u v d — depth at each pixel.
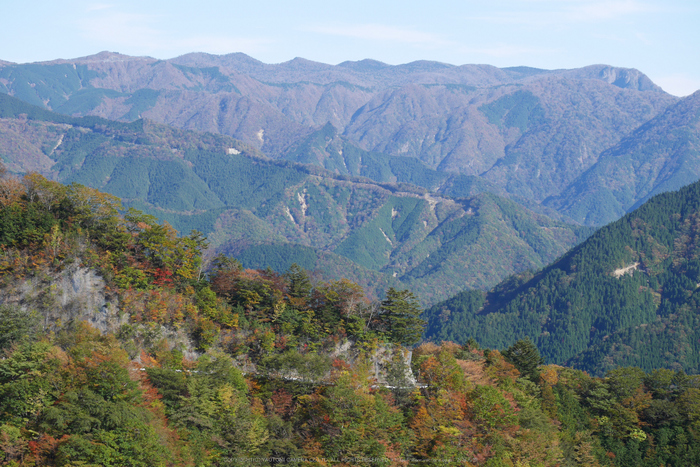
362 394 127.38
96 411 101.50
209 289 154.62
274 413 125.75
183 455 105.56
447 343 196.50
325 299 170.38
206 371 125.38
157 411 110.75
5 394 104.00
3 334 114.88
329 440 121.88
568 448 150.25
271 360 136.12
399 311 171.88
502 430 132.25
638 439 172.00
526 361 175.88
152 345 135.62
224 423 116.88
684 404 179.12
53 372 106.81
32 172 151.75
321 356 145.00
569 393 175.88
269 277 176.75
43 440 100.06
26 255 135.75
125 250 148.75
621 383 185.88
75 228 146.38
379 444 119.88
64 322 130.62
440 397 135.62
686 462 167.38
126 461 99.00
